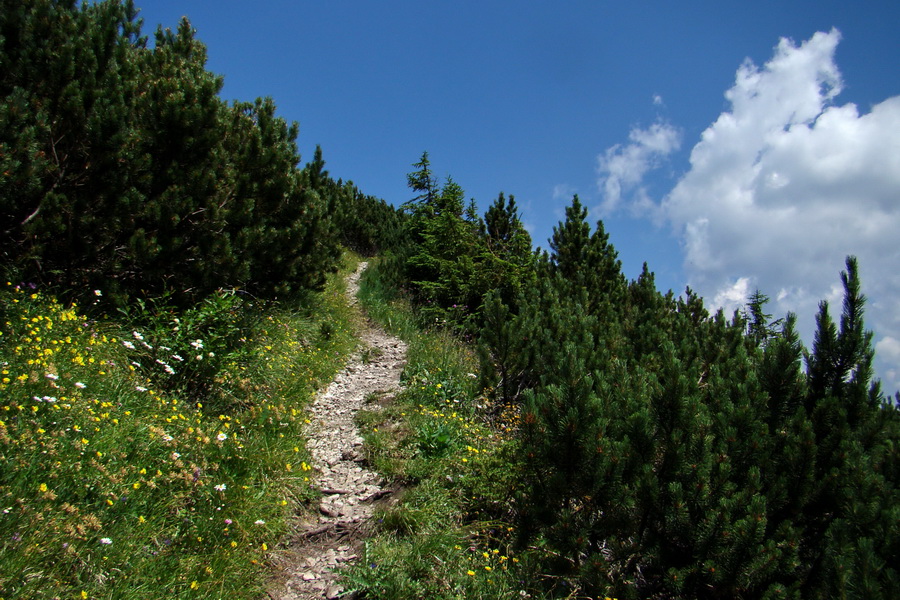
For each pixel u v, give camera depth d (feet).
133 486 11.32
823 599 8.96
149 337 18.13
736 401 12.92
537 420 12.39
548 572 11.28
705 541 9.95
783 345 12.98
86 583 9.01
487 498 14.29
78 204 18.34
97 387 13.98
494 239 45.47
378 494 15.14
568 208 48.29
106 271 20.06
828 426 11.75
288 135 34.68
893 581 7.68
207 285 22.40
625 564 11.47
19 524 9.00
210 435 14.93
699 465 10.82
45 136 17.29
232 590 10.48
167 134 21.29
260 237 26.61
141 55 24.79
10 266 17.22
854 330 12.55
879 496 9.88
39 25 18.61
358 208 88.74
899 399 13.33
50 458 10.62
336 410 21.98
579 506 12.46
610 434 12.51
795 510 10.73
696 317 41.75
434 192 46.21
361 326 38.01
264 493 13.85
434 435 17.75
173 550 10.81
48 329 15.07
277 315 29.27
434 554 11.93
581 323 26.18
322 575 11.65
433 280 43.62
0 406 11.23
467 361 29.01
